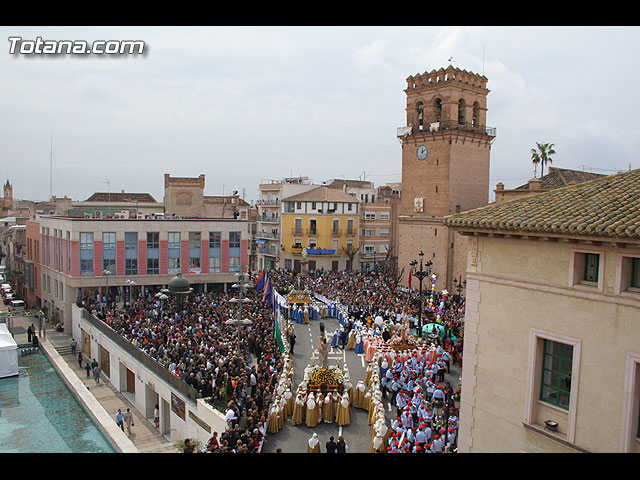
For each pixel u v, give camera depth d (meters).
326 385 27.72
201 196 79.62
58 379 41.53
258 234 94.81
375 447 23.03
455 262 61.62
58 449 28.70
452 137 61.53
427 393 27.52
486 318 17.19
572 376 14.88
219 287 60.75
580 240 14.56
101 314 46.41
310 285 64.62
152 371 33.38
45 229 61.88
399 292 56.91
